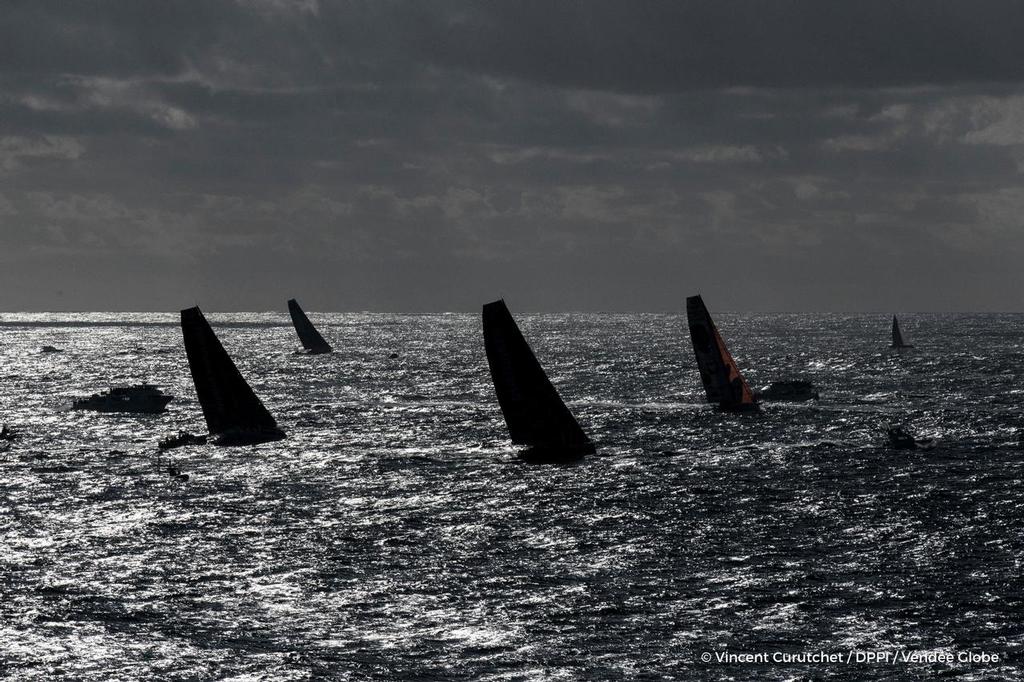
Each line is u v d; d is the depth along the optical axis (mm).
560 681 192125
